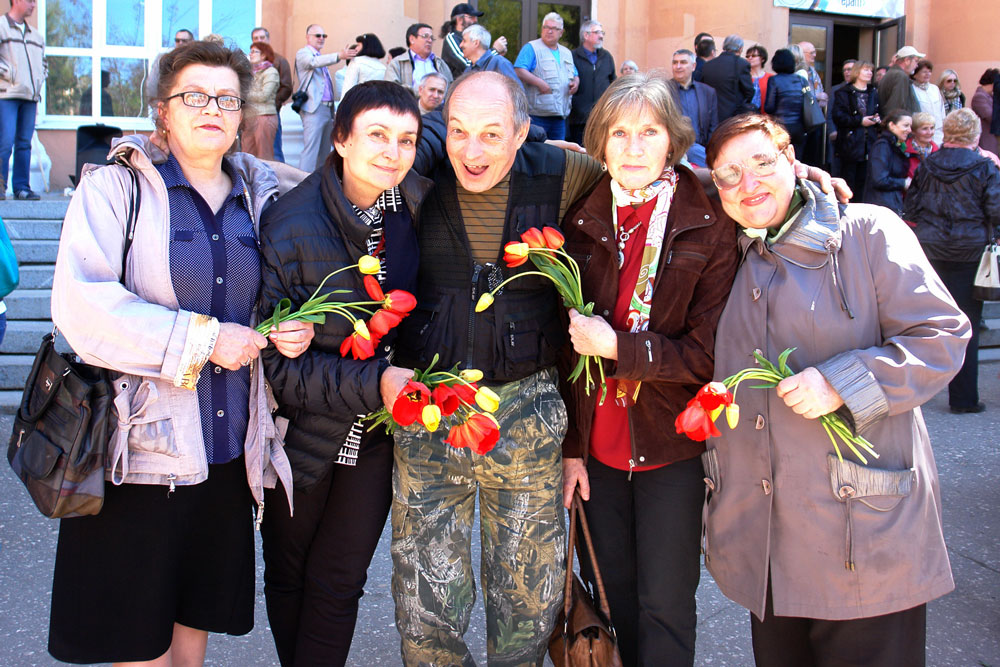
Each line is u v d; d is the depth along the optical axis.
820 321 1.94
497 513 2.26
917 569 1.90
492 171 2.14
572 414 2.39
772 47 11.58
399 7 8.78
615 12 10.96
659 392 2.25
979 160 5.36
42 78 7.29
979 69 12.08
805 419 1.95
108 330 1.84
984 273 5.38
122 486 1.95
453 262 2.24
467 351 2.21
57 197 7.89
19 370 5.09
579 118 8.33
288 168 2.53
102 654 1.94
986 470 4.56
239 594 2.17
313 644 2.28
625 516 2.44
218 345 1.90
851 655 1.95
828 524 1.92
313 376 2.03
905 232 1.97
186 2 9.38
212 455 2.04
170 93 1.98
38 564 3.26
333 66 8.51
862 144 9.27
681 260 2.16
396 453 2.26
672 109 2.12
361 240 2.10
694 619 2.35
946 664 2.77
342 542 2.26
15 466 1.91
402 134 2.03
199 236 2.01
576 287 2.16
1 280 2.81
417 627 2.25
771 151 1.96
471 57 7.08
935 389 1.86
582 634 2.32
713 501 2.14
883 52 12.46
